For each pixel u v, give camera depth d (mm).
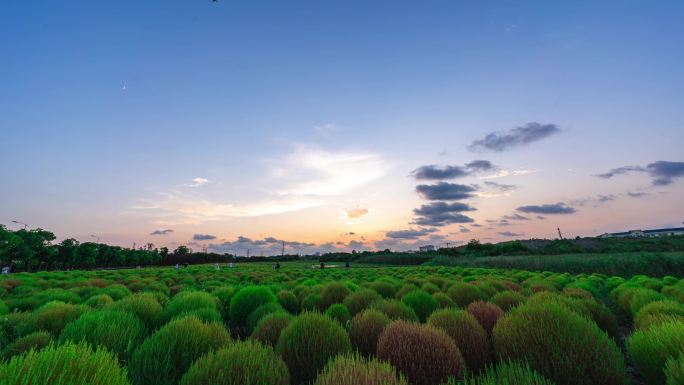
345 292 9508
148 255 110812
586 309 6953
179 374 3541
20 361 2049
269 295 8844
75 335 4219
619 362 3658
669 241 58031
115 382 2254
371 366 2652
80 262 82000
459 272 28812
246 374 2877
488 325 5863
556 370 3605
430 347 3836
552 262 35812
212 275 24047
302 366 3963
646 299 9148
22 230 65812
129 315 5020
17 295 12766
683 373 2975
